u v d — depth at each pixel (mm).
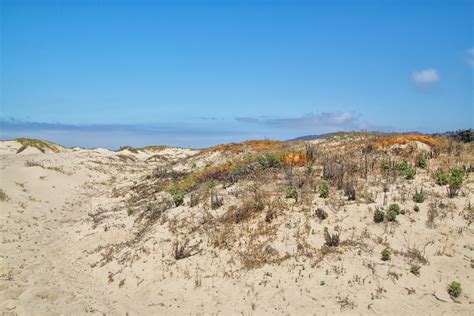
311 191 12586
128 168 40531
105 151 52500
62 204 21438
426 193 11438
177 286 9656
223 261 10266
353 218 10672
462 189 11461
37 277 10641
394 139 17359
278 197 12438
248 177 15539
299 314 7852
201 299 8953
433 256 8898
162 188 20984
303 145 21156
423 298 7809
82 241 14164
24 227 15812
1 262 11555
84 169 33875
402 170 13352
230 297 8820
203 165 25375
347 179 12820
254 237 10758
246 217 11828
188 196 15836
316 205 11594
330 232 10227
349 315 7617
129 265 11211
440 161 14312
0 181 21328
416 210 10555
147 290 9758
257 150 24188
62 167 32031
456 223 9859
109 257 12109
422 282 8203
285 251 9938
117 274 10922
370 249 9391
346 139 21391
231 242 10922
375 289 8195
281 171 15312
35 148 50531
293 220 11023
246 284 9148
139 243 12430
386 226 10055
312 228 10523
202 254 10789
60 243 14375
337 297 8133
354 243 9648
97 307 8961
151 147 62281
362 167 14180
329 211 11164
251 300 8555
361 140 19328
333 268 8992
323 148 19031
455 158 14547
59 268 11672
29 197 20562
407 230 9852
